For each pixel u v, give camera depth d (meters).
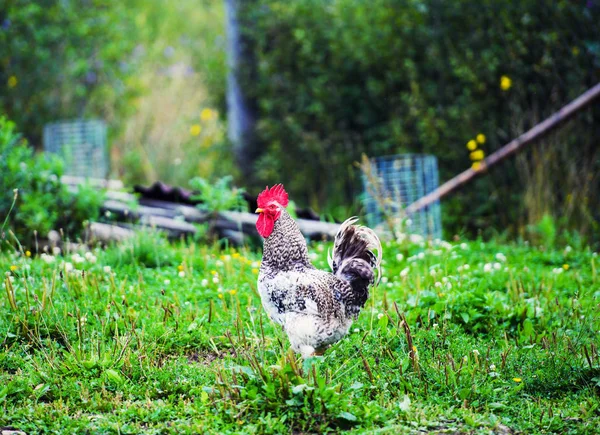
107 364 5.60
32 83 15.49
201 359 6.02
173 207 10.09
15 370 5.70
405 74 13.02
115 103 16.81
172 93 17.30
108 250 8.41
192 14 22.78
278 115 14.73
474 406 5.29
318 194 14.31
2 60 15.15
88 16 16.16
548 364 5.79
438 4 12.34
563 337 6.21
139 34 18.52
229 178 9.88
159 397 5.37
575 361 5.77
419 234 10.48
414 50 12.80
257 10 14.62
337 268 5.64
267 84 14.69
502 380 5.60
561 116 10.48
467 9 12.14
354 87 13.73
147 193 10.48
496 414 5.25
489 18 12.00
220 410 5.01
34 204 9.11
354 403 5.18
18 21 15.12
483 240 11.77
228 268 7.84
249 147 15.30
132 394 5.35
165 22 21.61
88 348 5.96
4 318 6.23
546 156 10.81
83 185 9.73
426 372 5.62
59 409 5.04
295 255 5.49
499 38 11.95
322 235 9.74
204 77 17.20
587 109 10.88
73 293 6.87
